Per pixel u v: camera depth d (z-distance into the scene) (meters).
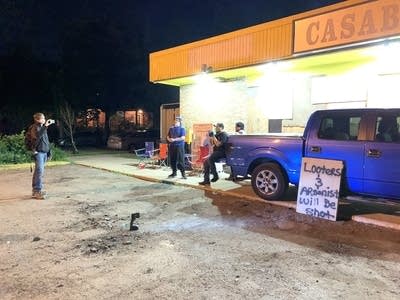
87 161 18.33
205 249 5.64
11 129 29.03
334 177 7.16
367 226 6.75
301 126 12.30
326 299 4.11
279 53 11.17
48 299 4.13
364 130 7.02
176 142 11.73
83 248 5.72
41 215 7.71
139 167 15.20
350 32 9.41
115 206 8.48
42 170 9.55
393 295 4.20
